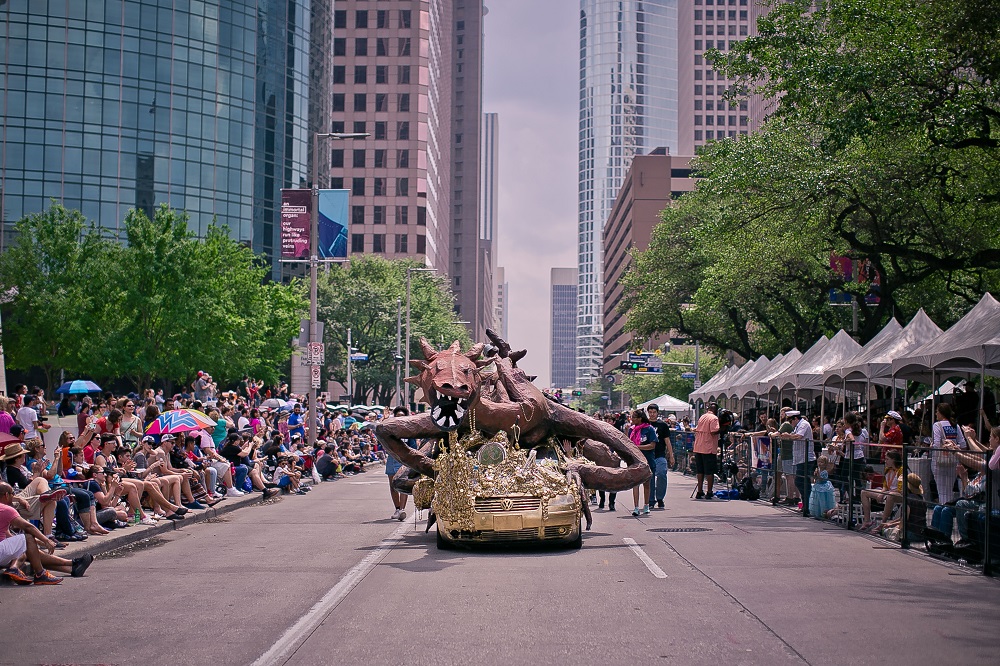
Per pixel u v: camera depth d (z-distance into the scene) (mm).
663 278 50812
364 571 11484
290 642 7805
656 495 20062
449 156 193125
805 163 24000
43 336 48094
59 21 68438
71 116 68688
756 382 33812
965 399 19047
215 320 47312
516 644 7648
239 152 76688
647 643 7668
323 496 24062
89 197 68938
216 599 9820
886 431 20125
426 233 131750
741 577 10922
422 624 8438
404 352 78625
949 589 10273
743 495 22703
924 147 22531
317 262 34125
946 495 12477
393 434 13984
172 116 72625
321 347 33688
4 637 8164
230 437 22969
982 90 21625
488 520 12805
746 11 195500
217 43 75312
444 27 176000
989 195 22891
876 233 25328
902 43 20172
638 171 135625
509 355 14695
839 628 8242
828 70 20391
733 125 194125
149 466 17766
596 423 14812
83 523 14320
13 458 13172
